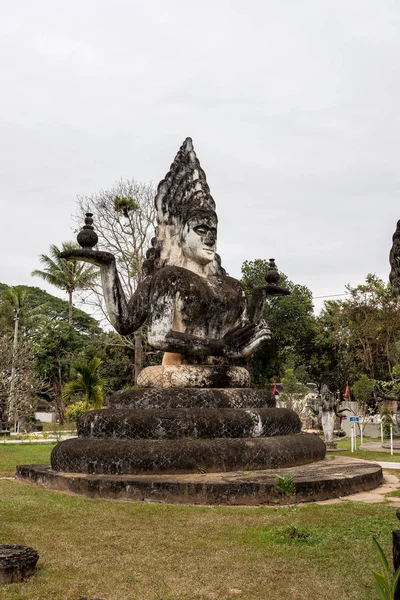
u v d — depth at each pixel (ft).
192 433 31.45
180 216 40.65
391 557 18.30
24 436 88.58
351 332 123.24
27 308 155.22
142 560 18.31
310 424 107.45
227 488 26.37
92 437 33.19
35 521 23.07
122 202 106.42
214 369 36.78
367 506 25.53
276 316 133.18
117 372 137.18
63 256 36.24
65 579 16.67
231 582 16.51
